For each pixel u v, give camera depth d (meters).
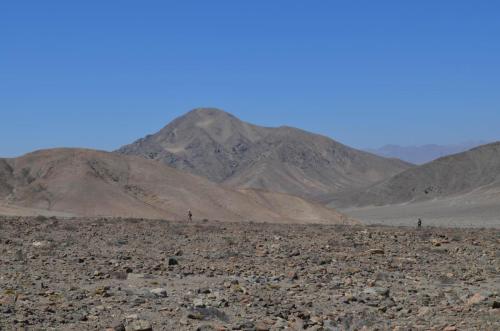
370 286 22.03
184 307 16.81
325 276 23.94
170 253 30.52
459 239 42.75
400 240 41.12
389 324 15.93
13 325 13.52
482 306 18.38
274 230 49.69
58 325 13.98
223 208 109.62
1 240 33.50
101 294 17.98
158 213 100.06
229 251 31.39
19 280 19.91
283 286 21.48
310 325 15.35
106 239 37.03
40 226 46.12
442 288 22.38
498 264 29.48
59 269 23.02
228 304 17.59
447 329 15.09
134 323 14.28
